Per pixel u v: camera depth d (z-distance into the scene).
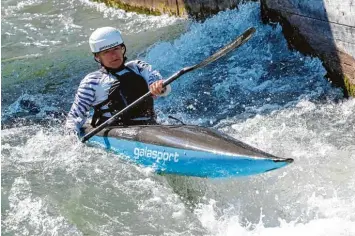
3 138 16.38
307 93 17.89
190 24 24.86
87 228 12.25
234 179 12.91
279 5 20.19
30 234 12.13
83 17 28.81
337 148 14.88
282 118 16.72
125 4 28.61
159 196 13.16
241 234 11.81
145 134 13.77
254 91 18.61
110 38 14.05
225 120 17.14
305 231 11.70
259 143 15.43
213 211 12.52
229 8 23.02
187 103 18.55
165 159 13.23
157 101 18.91
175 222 12.32
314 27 18.38
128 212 12.71
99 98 14.53
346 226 11.79
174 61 21.80
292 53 20.00
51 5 30.97
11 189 13.72
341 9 16.81
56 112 18.50
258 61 20.25
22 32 27.33
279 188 13.11
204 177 12.77
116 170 14.02
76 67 22.70
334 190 13.06
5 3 31.88
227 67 20.41
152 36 24.64
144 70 14.79
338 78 17.70
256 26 21.52
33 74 22.42
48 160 14.88
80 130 14.98
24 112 18.67
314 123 16.23
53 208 12.98
